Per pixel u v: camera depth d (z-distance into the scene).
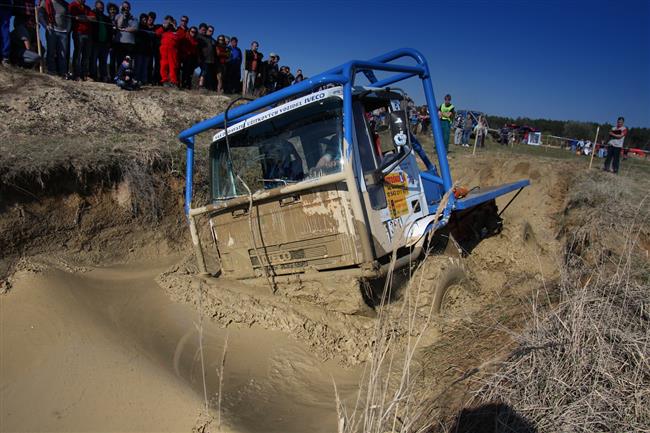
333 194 4.57
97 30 10.91
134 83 11.19
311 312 4.77
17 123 7.97
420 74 6.04
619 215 8.46
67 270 6.04
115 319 4.92
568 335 3.47
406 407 3.01
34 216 6.34
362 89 5.05
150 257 7.34
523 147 22.47
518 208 11.12
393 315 4.98
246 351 4.45
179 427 3.44
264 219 5.09
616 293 3.76
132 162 7.59
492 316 5.16
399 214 5.20
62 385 3.84
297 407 3.86
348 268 4.75
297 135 4.95
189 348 4.44
